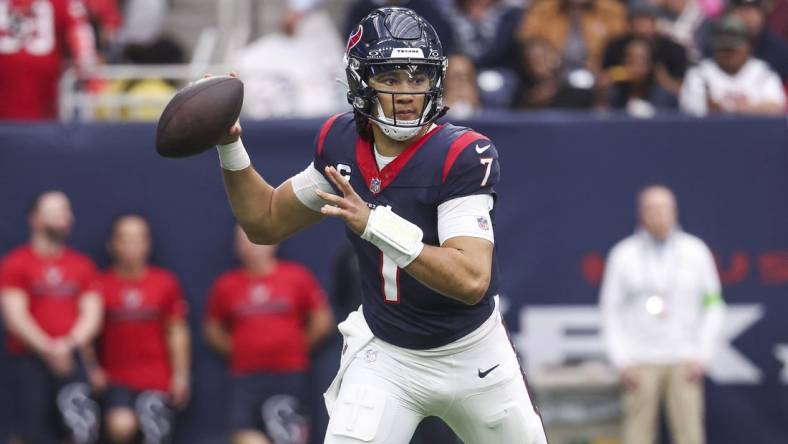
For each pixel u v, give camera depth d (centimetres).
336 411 1486
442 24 3045
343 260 2597
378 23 1386
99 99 2950
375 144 1428
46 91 2941
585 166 2786
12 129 2756
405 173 1401
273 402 2680
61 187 2767
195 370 2766
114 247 2717
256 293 2692
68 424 2661
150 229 2777
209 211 2788
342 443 1463
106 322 2694
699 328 2694
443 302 1438
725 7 3425
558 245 2783
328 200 1353
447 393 1487
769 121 2792
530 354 2783
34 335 2627
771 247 2798
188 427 2756
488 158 1397
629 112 2947
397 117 1375
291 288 2706
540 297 2786
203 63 3238
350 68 1402
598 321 2784
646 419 2678
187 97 1394
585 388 2714
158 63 3170
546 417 2712
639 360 2683
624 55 3086
